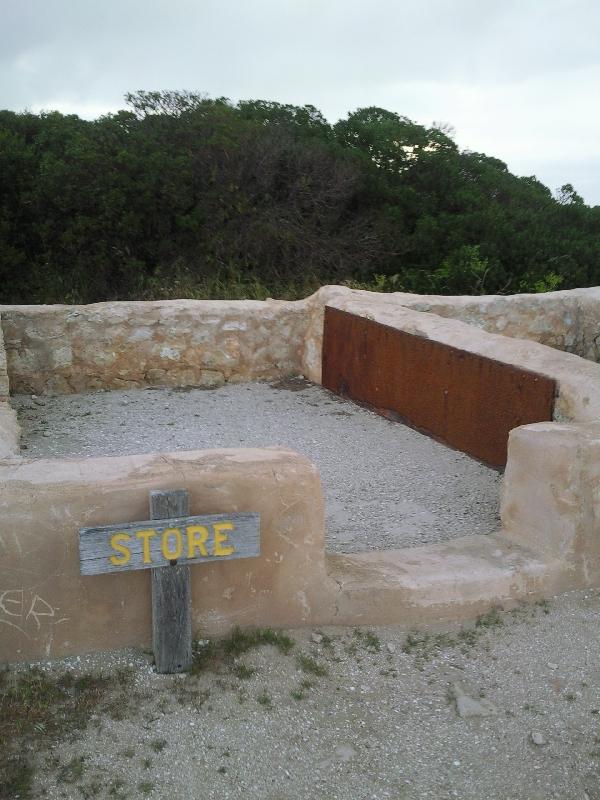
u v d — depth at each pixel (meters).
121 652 3.28
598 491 3.80
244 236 11.12
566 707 3.22
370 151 13.38
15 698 3.04
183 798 2.74
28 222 11.06
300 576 3.47
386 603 3.62
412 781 2.88
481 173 14.82
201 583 3.33
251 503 3.32
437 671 3.40
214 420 6.44
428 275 11.20
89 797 2.71
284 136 12.19
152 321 7.18
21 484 3.13
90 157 10.71
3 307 6.90
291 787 2.83
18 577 3.10
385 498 5.00
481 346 5.58
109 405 6.76
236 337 7.45
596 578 3.89
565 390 4.73
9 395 6.67
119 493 3.13
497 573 3.74
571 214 14.62
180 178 10.92
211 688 3.18
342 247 11.82
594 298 7.88
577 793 2.86
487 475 5.33
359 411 6.77
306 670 3.33
